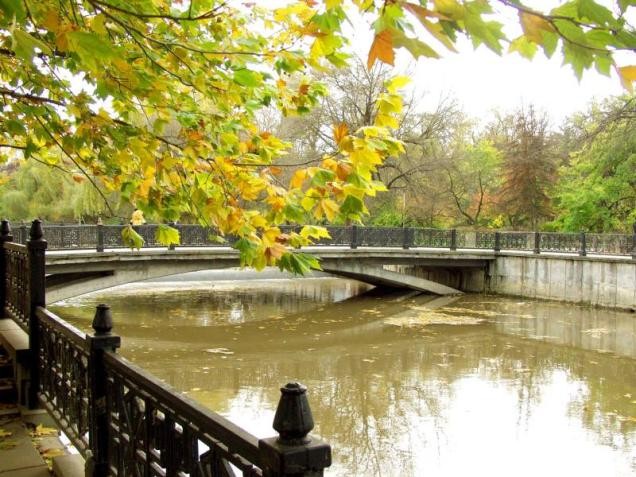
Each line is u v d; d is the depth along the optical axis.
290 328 18.03
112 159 3.71
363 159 2.62
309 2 2.58
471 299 23.97
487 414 10.11
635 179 27.50
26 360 4.96
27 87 3.71
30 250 4.93
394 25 1.35
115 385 3.06
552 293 23.03
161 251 18.19
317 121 30.38
